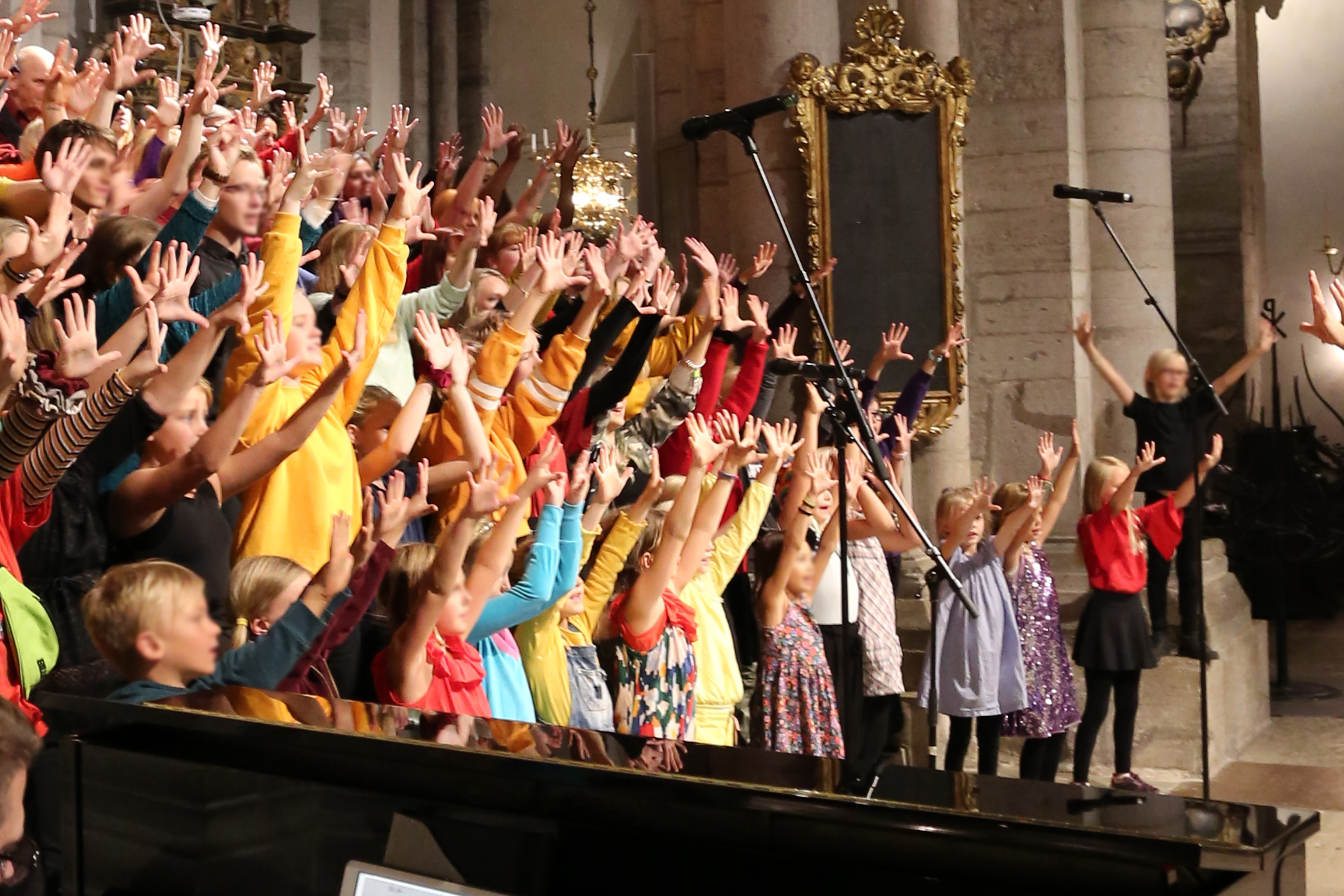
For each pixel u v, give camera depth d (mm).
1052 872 1550
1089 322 7422
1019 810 1592
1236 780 6688
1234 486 11445
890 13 7156
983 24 7609
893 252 7199
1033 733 5500
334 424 3346
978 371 7621
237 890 2006
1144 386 7660
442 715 2031
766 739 4543
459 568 2746
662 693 3863
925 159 7188
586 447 4395
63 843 2119
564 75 14188
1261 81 13891
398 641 2738
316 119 5246
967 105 7422
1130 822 1544
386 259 3531
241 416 2727
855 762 1814
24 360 2588
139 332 2854
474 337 4117
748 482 5418
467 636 3088
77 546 2729
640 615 3844
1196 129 12297
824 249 7152
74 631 2688
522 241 4949
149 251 3439
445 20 14273
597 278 4133
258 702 2080
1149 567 6879
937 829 1589
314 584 2480
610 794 1767
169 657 2203
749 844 1707
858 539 5371
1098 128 7727
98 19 10086
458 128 14453
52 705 2166
